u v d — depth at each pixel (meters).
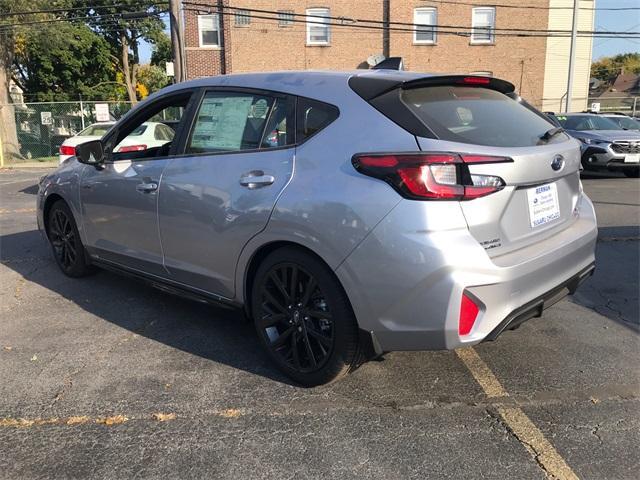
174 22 18.16
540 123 3.41
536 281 2.93
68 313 4.53
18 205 10.25
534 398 3.15
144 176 4.02
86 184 4.64
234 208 3.35
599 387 3.26
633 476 2.49
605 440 2.75
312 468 2.56
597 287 5.03
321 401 3.14
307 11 24.52
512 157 2.82
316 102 3.16
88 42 35.72
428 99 3.05
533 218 3.06
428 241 2.63
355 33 24.86
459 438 2.78
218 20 24.62
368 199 2.76
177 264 3.87
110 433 2.86
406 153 2.70
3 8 24.09
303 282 3.16
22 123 23.53
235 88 3.62
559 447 2.70
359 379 3.38
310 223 2.94
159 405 3.12
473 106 3.17
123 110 25.08
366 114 2.96
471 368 3.51
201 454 2.68
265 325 3.39
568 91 22.78
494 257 2.80
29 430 2.89
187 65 24.89
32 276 5.54
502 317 2.78
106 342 3.96
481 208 2.72
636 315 4.36
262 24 24.56
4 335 4.10
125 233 4.30
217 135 3.65
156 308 4.62
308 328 3.17
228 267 3.49
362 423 2.92
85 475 2.54
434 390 3.25
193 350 3.82
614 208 8.74
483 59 25.38
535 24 25.23
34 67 35.00
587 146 12.41
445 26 23.72
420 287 2.66
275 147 3.28
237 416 3.00
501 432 2.83
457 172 2.66
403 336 2.79
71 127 24.11
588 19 26.05
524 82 25.75
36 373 3.50
